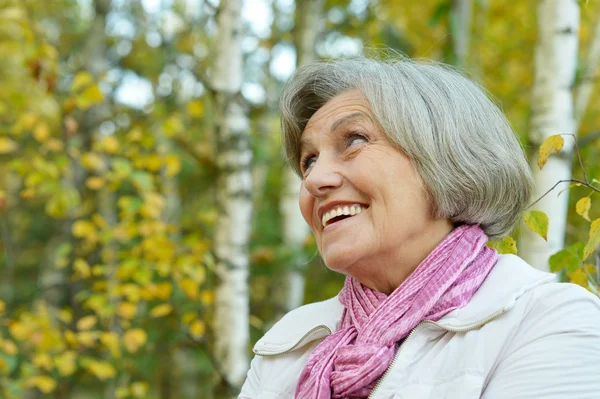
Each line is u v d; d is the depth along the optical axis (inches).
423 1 282.8
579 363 52.0
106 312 183.0
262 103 277.0
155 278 226.2
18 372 235.5
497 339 54.9
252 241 306.2
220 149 161.9
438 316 57.8
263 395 65.6
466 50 198.8
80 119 257.1
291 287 208.4
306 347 68.0
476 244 61.3
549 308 55.1
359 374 57.0
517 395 51.9
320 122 65.1
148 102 267.6
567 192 109.5
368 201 61.6
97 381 310.5
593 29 238.7
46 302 277.7
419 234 61.3
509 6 286.4
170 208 283.7
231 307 159.6
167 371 315.6
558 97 118.6
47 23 359.3
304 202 65.9
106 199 266.5
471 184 61.0
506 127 65.4
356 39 259.1
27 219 390.9
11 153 300.5
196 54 287.4
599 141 155.9
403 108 60.7
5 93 257.9
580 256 83.7
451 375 54.7
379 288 63.8
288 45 287.9
